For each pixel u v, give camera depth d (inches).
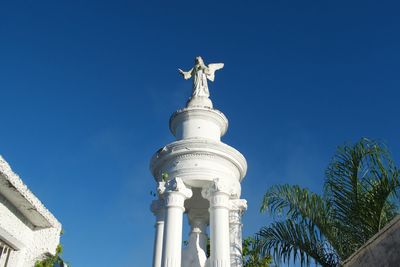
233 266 460.8
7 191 330.0
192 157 485.1
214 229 450.3
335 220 400.5
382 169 382.0
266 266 506.0
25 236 360.5
